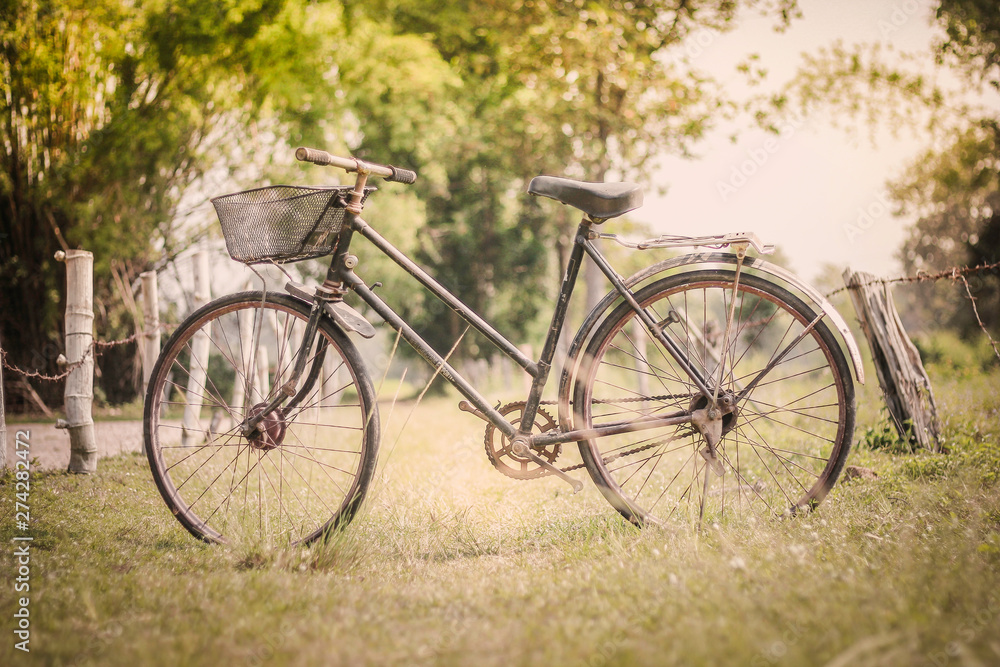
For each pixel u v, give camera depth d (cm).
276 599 203
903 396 423
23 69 983
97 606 197
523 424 269
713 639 159
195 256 542
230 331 538
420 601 204
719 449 293
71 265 432
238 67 1112
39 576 227
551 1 970
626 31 963
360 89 1272
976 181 1142
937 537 240
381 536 282
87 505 336
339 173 1292
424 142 1534
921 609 173
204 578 223
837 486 324
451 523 303
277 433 270
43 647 170
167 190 1173
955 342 1213
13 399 1023
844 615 167
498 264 2023
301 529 274
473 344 2027
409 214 1518
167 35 1015
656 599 191
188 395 523
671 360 276
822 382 577
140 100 1081
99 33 998
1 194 1055
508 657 159
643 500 326
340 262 266
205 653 166
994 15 920
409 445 589
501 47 1088
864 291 436
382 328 1783
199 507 328
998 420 438
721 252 273
